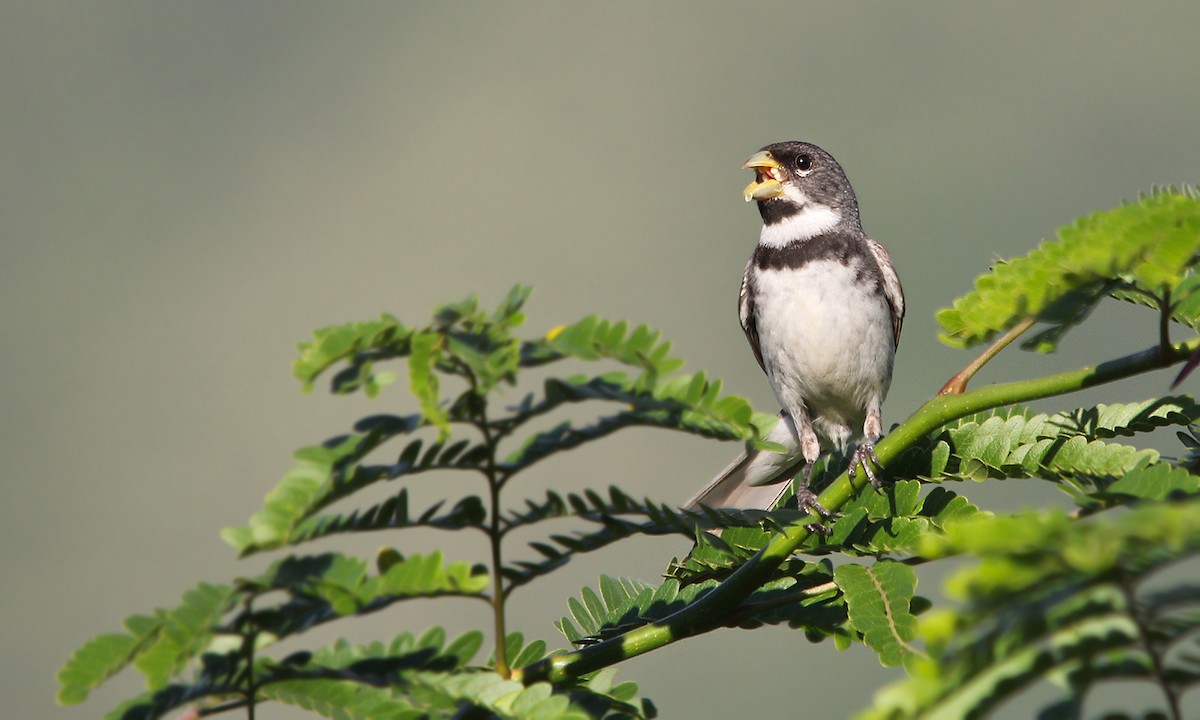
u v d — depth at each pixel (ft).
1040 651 8.39
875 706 8.41
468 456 13.10
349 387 11.71
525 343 12.33
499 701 12.84
